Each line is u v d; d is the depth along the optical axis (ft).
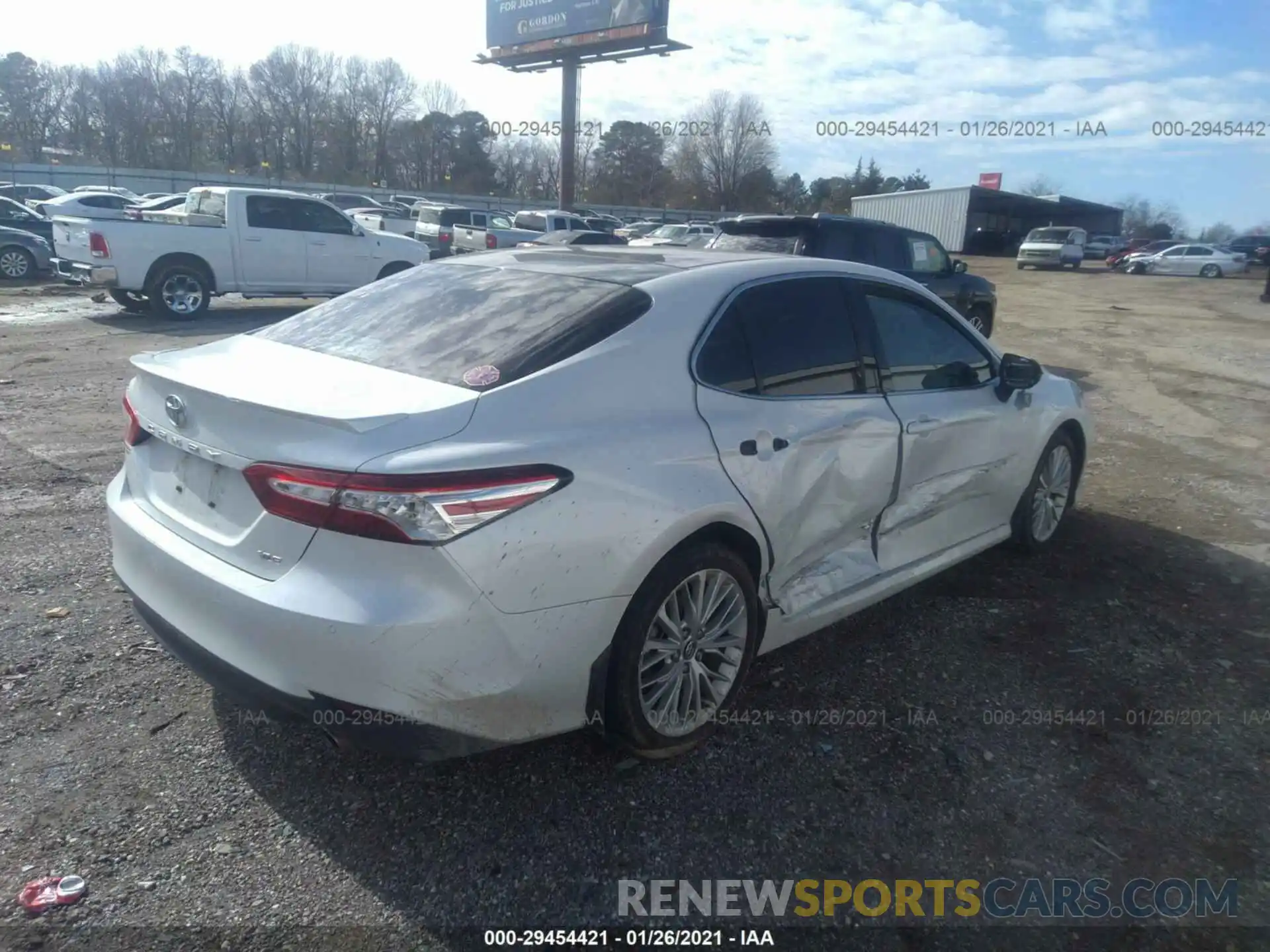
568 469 8.57
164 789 9.43
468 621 8.02
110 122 211.00
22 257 60.23
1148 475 23.20
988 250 177.88
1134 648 13.37
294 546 8.20
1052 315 67.46
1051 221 218.59
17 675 11.33
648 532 9.05
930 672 12.48
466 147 217.77
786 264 12.05
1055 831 9.41
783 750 10.53
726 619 10.37
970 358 14.60
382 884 8.31
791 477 10.78
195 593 8.82
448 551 7.86
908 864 8.87
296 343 10.84
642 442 9.30
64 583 13.97
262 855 8.60
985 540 15.21
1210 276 126.52
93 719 10.55
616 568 8.85
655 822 9.26
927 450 13.06
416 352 9.91
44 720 10.46
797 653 12.89
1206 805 9.89
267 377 9.43
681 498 9.36
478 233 75.15
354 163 219.00
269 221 46.75
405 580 7.86
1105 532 18.40
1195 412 32.17
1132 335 55.77
